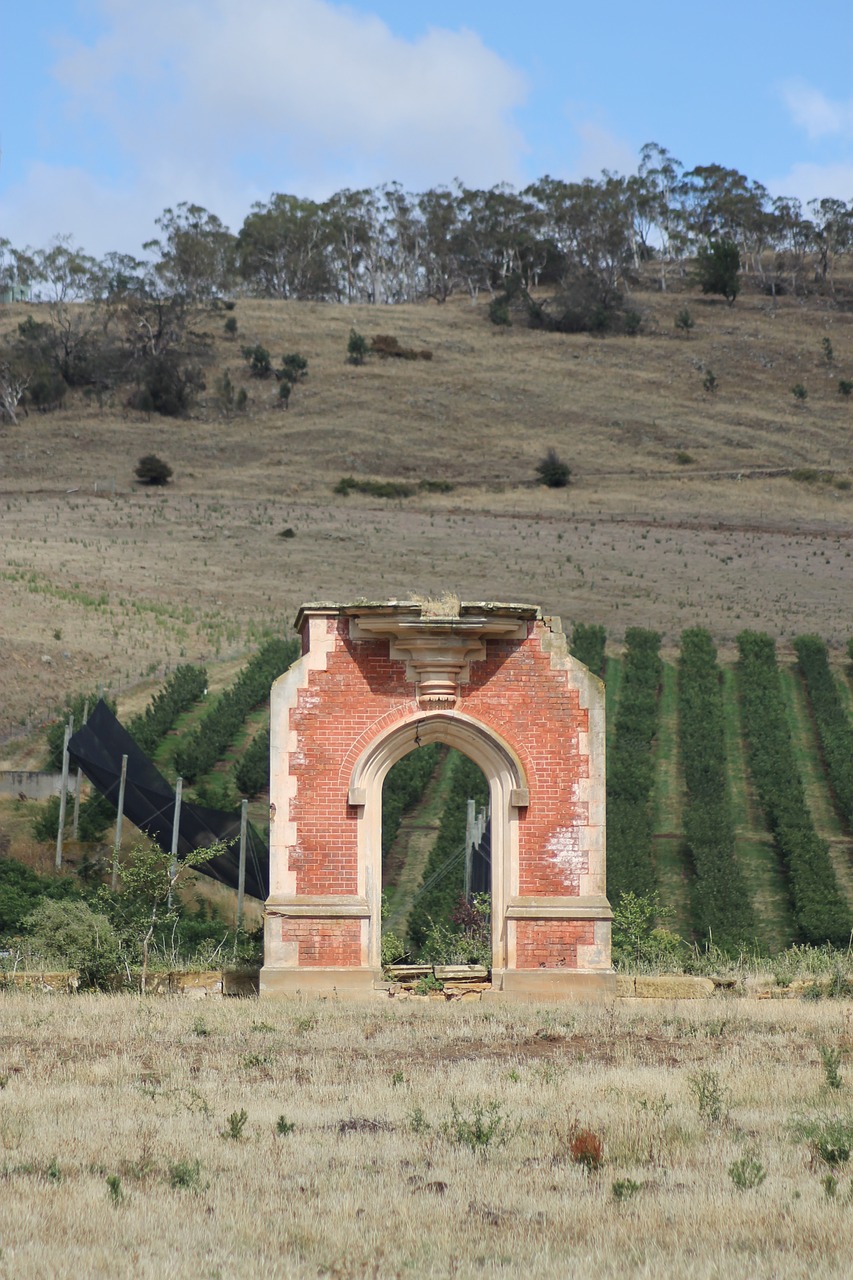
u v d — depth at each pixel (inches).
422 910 2375.7
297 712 1440.7
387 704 1443.2
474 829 2439.7
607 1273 556.4
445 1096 888.3
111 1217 626.2
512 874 1432.1
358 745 1438.2
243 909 2461.9
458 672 1445.6
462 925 2025.1
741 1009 1301.7
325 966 1411.2
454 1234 613.9
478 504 7583.7
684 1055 1056.8
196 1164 699.4
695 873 2790.4
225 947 2000.5
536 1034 1150.3
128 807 2443.4
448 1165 730.2
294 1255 587.8
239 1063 1016.2
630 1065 1007.6
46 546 5807.1
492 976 1427.2
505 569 5718.5
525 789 1437.0
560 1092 895.7
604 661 4350.4
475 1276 555.5
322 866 1425.9
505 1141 770.2
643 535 6471.5
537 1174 711.7
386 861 2859.3
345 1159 739.4
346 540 6269.7
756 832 3056.1
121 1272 553.9
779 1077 944.3
